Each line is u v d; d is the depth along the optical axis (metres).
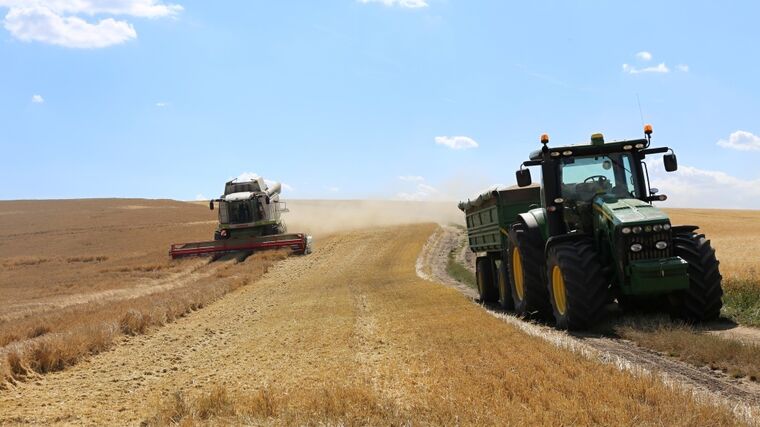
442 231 45.59
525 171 12.46
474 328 11.15
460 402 6.09
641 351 8.89
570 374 7.07
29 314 21.00
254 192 39.03
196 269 33.50
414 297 17.45
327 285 23.48
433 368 7.98
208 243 37.22
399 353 9.48
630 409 5.59
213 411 6.68
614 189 12.14
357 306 16.55
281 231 41.59
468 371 7.68
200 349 11.88
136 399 8.00
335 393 6.78
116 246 49.28
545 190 12.34
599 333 10.60
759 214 52.69
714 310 10.61
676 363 8.05
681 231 11.27
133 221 65.81
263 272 30.08
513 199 14.98
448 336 10.54
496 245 15.56
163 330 14.73
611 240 10.96
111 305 19.25
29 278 34.75
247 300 20.41
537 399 6.03
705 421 5.29
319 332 12.49
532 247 12.88
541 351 8.55
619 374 6.81
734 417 5.43
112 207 80.44
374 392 6.96
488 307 15.96
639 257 10.57
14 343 12.63
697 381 7.10
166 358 11.14
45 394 8.62
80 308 19.83
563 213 12.20
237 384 8.35
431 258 32.38
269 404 6.64
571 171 12.32
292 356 10.18
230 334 13.55
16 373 9.77
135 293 25.94
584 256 11.05
